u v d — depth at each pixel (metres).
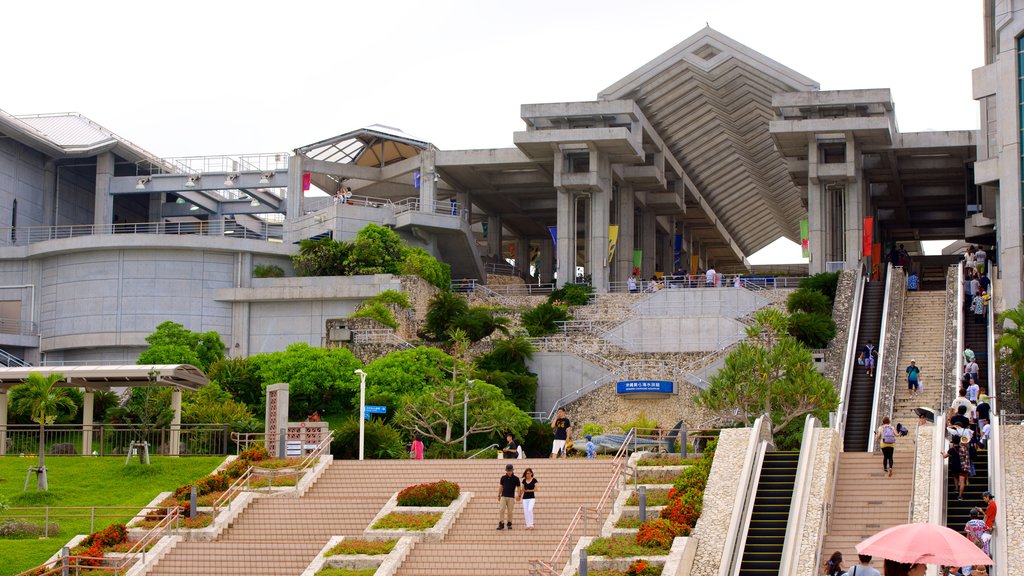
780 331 53.81
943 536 21.34
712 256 133.50
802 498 34.66
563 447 47.44
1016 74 62.53
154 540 37.88
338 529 39.22
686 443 44.97
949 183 92.69
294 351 63.09
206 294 77.69
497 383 62.47
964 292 61.19
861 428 49.59
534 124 84.75
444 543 36.09
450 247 89.62
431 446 54.78
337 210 83.88
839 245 84.56
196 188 89.81
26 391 50.78
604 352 69.12
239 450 50.03
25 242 85.81
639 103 87.94
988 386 50.38
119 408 54.59
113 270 77.62
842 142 80.00
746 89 86.88
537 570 32.91
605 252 84.50
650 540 33.94
